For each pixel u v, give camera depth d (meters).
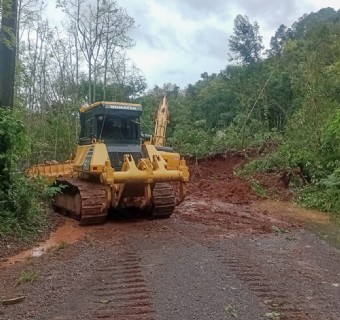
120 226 10.65
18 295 5.94
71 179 12.09
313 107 18.84
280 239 9.43
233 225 10.88
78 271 6.93
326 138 16.00
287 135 20.20
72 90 26.41
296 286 6.15
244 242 8.87
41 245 9.21
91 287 6.12
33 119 21.59
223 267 6.88
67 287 6.18
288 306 5.40
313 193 15.33
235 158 22.81
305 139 17.81
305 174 17.06
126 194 10.73
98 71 30.72
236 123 33.72
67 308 5.41
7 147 10.22
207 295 5.65
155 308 5.27
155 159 11.16
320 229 11.14
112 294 5.81
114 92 35.16
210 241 8.78
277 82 32.44
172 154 13.05
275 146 21.91
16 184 10.30
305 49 27.27
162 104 17.55
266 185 17.25
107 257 7.73
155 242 8.71
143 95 42.28
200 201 15.55
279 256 7.87
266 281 6.27
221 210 13.58
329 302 5.61
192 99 55.12
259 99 30.31
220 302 5.42
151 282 6.19
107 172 10.16
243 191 16.97
